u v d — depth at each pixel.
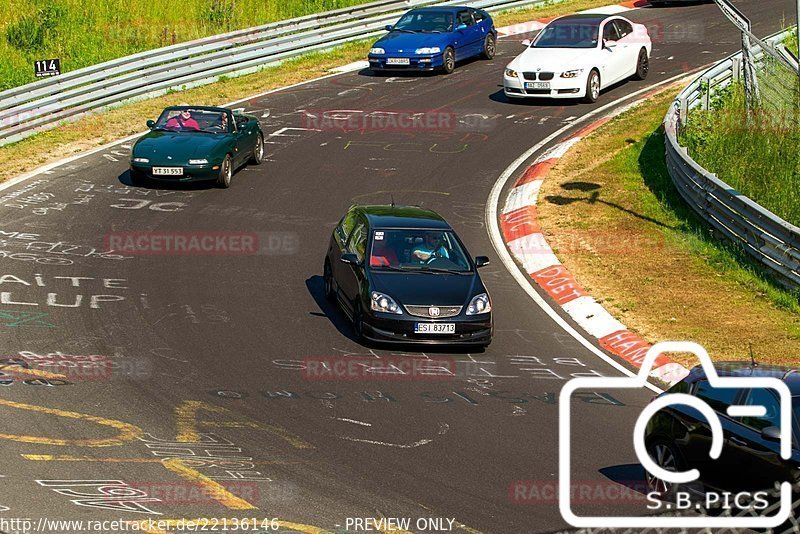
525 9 97.19
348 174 56.00
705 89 62.41
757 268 44.69
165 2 98.75
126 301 38.28
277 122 65.06
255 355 33.78
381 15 87.81
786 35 75.25
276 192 53.03
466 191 54.00
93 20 93.12
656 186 54.28
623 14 93.94
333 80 74.75
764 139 55.06
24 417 27.45
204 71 74.12
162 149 52.06
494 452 27.03
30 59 81.56
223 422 28.06
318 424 28.36
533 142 61.31
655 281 43.59
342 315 38.53
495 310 40.12
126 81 68.56
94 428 27.03
